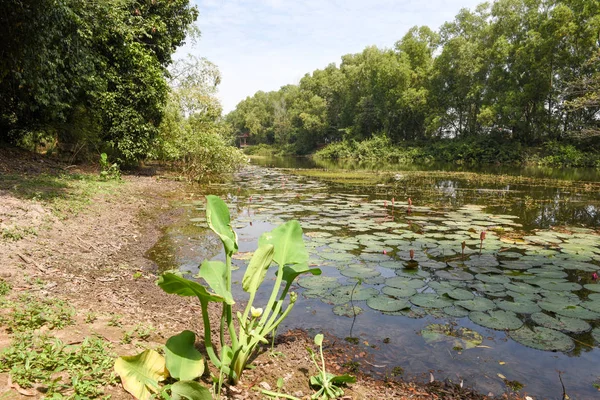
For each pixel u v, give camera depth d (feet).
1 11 24.06
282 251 8.45
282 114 207.62
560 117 91.61
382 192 41.04
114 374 6.25
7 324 7.60
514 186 47.01
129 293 11.73
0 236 13.43
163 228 21.98
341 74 159.43
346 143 142.20
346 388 7.63
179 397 5.69
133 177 39.81
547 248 18.54
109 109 38.04
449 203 33.17
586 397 7.73
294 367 8.12
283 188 44.39
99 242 16.74
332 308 11.93
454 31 115.96
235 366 6.93
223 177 57.36
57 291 10.41
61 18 26.96
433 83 115.03
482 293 12.95
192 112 59.82
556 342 9.78
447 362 8.98
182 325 9.73
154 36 44.42
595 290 13.20
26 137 34.83
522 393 7.84
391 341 9.93
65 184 25.71
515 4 96.37
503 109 90.99
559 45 85.20
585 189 43.60
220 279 7.00
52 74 28.89
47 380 5.80
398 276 14.56
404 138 137.49
